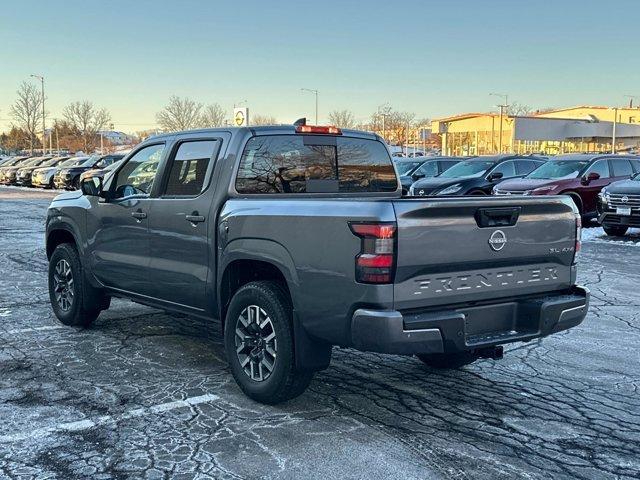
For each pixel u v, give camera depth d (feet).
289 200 15.43
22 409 15.65
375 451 13.57
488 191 58.85
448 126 285.23
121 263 20.48
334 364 19.39
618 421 15.33
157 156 19.70
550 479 12.48
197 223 17.72
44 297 28.09
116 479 12.34
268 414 15.49
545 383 17.89
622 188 48.80
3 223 58.90
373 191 20.08
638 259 39.78
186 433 14.39
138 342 21.36
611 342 21.91
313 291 14.61
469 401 16.48
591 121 234.79
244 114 67.72
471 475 12.59
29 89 222.28
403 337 13.52
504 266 15.24
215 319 17.95
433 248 13.94
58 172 111.55
